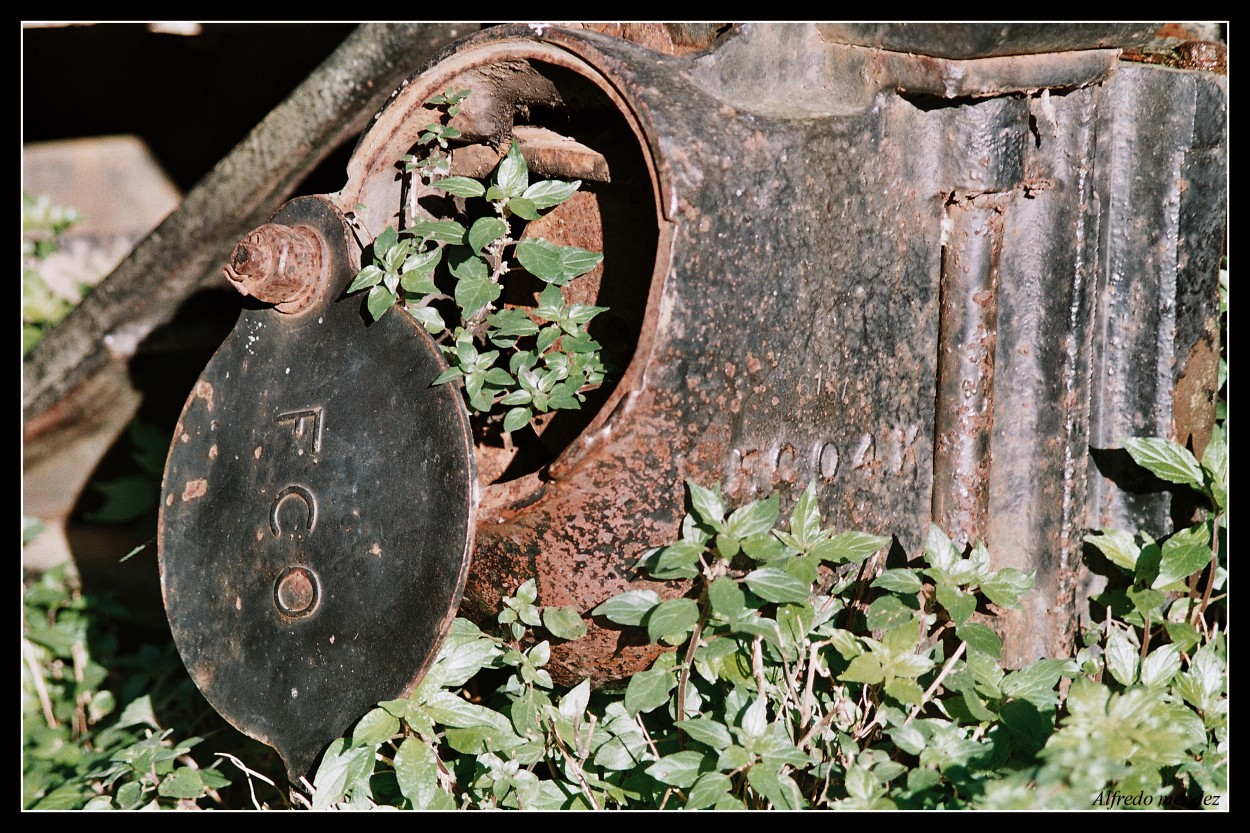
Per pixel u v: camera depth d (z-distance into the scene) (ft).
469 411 8.86
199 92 15.19
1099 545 8.77
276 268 7.98
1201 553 8.16
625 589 7.46
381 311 7.61
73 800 9.86
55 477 15.83
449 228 7.92
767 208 7.41
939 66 8.01
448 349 7.84
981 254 8.48
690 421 7.16
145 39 14.39
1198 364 9.57
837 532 8.11
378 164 8.50
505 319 7.88
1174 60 9.16
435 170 8.66
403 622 7.43
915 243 8.38
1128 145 8.99
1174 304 9.27
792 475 7.77
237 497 8.42
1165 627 8.65
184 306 13.61
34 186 17.17
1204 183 9.34
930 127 8.35
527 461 8.91
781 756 7.03
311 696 7.97
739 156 7.26
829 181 7.78
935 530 7.97
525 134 8.74
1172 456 8.46
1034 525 8.80
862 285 8.06
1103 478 9.27
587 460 6.98
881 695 8.05
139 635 15.11
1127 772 6.04
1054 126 8.53
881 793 6.83
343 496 7.80
